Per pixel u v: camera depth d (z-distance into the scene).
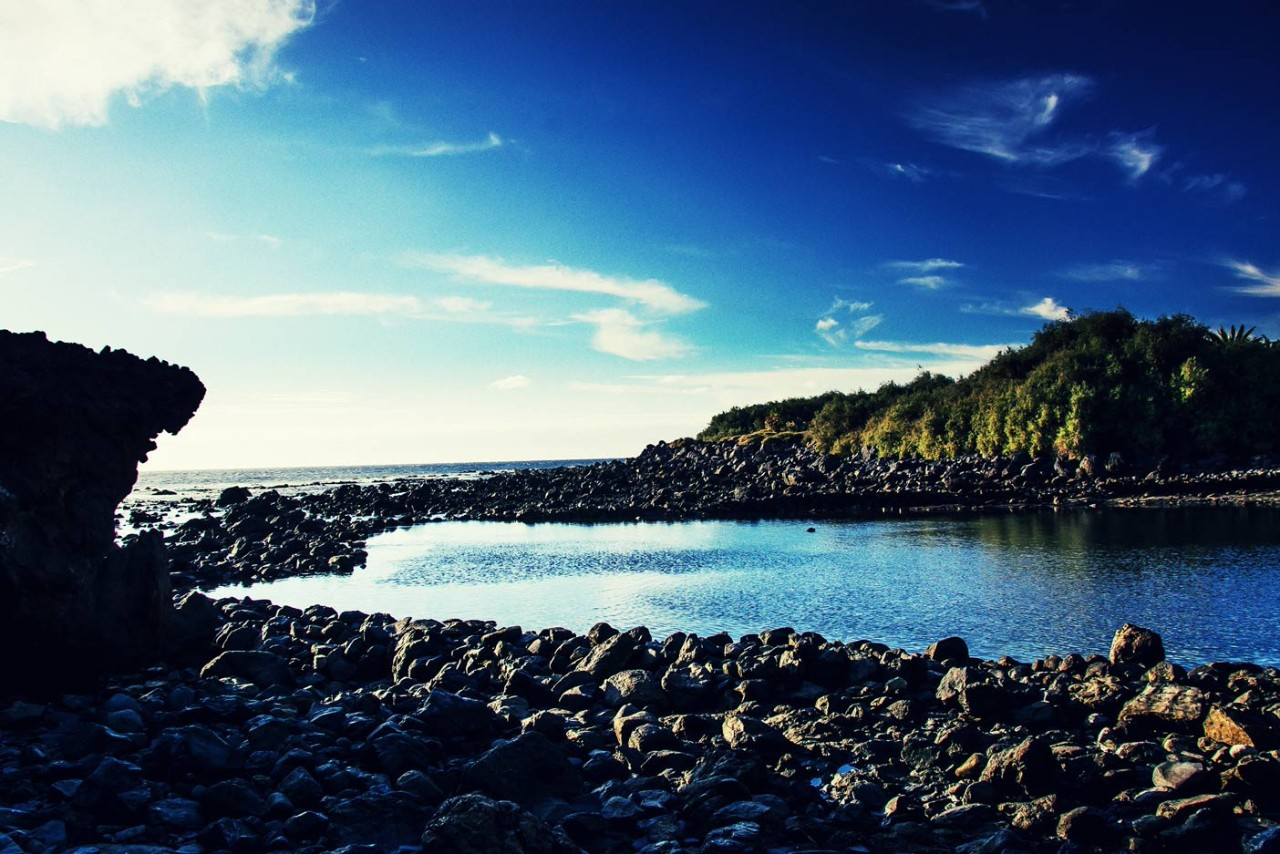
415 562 37.94
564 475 91.44
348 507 71.69
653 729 11.21
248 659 14.49
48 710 11.67
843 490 62.50
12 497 12.45
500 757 9.48
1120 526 38.88
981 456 65.31
